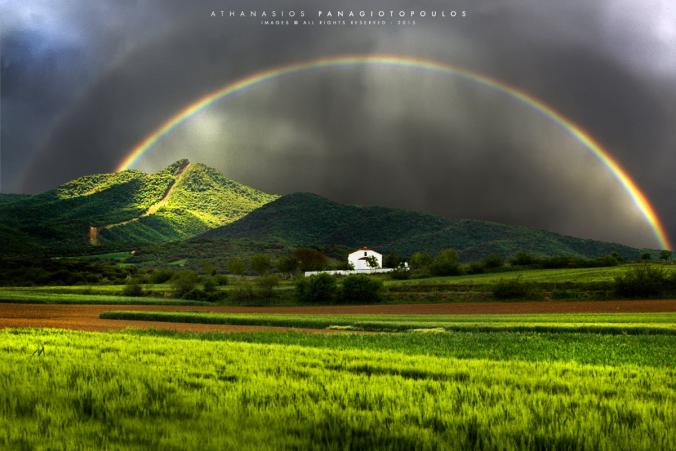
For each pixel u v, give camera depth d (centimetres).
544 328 4669
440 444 1123
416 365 2209
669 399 1606
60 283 14375
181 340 3216
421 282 11150
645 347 3234
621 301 8494
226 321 5944
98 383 1686
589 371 2144
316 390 1627
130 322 5831
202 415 1322
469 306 8531
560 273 11381
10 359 2156
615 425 1276
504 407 1455
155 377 1794
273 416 1321
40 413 1334
